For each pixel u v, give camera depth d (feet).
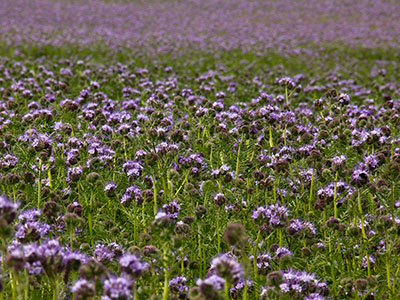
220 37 148.97
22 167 28.48
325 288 20.38
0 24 155.02
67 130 32.22
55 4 220.64
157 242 20.15
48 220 22.49
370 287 19.98
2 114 41.73
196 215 22.53
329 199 25.44
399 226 21.34
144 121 35.37
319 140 31.53
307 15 213.05
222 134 29.37
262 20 198.90
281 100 41.29
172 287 19.38
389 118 37.35
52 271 15.19
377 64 109.50
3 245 15.52
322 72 93.50
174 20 192.44
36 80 62.34
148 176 27.68
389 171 22.70
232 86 67.51
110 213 26.63
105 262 19.81
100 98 44.80
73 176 25.41
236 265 14.39
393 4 234.58
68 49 114.11
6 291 18.03
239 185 26.03
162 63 95.20
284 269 21.22
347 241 23.18
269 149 31.01
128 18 191.72
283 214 21.40
